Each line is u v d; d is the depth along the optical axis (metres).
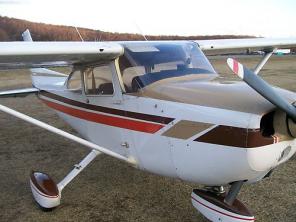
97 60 3.56
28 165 4.73
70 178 3.61
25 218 3.32
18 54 3.01
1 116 7.91
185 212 3.35
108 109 3.51
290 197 3.63
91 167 4.57
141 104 3.07
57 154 5.18
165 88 2.95
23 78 14.89
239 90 2.64
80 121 4.10
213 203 2.77
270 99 2.30
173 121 2.78
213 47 4.25
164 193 3.77
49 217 3.33
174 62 3.26
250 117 2.34
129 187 3.94
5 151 5.35
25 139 6.00
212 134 2.52
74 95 4.16
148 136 3.04
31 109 8.55
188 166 2.76
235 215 2.64
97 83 3.64
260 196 3.66
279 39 5.00
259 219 3.20
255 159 2.38
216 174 2.61
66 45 3.17
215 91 2.68
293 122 2.39
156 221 3.20
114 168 4.52
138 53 3.27
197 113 2.61
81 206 3.53
